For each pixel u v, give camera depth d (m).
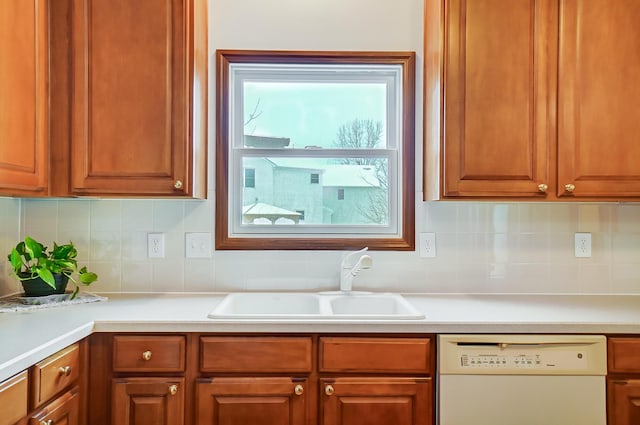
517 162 1.66
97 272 1.94
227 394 1.42
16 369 1.04
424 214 1.97
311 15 1.98
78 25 1.64
